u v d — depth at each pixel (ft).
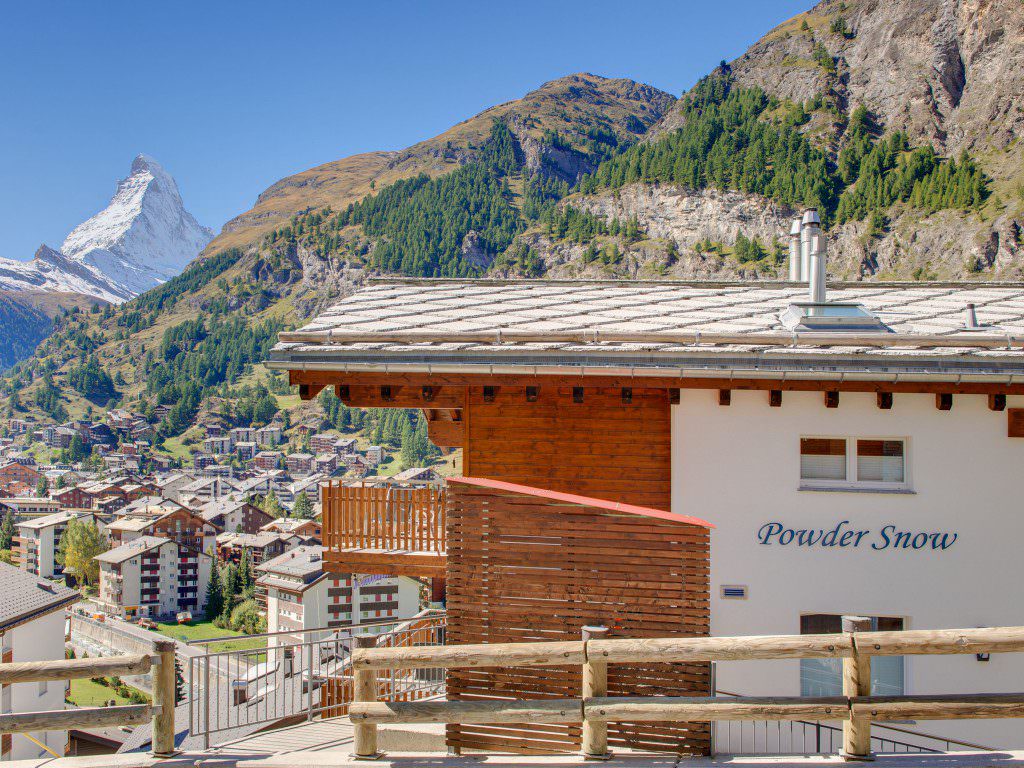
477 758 21.42
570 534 24.93
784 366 30.71
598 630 21.99
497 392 34.73
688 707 20.35
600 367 31.22
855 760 20.36
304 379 33.47
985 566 31.45
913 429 31.91
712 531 32.50
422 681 37.11
